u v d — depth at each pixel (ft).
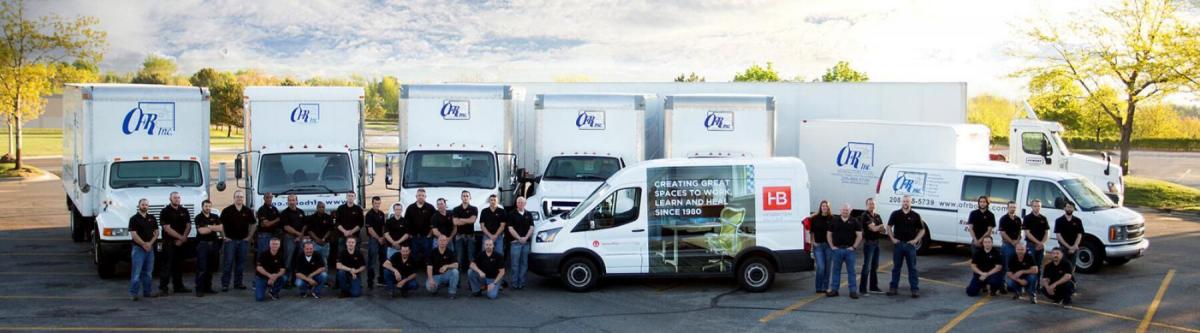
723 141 65.77
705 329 40.14
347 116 61.82
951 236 60.75
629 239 48.98
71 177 64.80
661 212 48.98
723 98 65.67
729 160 49.52
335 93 61.67
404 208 57.82
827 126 73.97
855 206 71.82
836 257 47.44
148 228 47.44
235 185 120.37
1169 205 99.30
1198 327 40.73
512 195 63.52
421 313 43.65
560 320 42.04
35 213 89.56
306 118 61.31
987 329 40.16
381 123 364.79
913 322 41.52
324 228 51.01
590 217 49.24
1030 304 45.70
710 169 49.11
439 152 61.41
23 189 117.60
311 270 47.60
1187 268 56.65
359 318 42.55
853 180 71.87
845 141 72.49
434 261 47.65
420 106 61.98
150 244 47.44
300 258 47.67
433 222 50.44
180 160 59.57
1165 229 78.59
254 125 60.80
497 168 61.05
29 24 144.46
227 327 40.55
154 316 42.86
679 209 48.93
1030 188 57.47
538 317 42.70
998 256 47.37
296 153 60.23
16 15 143.23
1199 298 47.14
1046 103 130.31
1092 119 204.13
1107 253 54.29
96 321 41.55
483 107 62.23
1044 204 56.90
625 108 64.39
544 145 64.90
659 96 75.56
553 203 59.88
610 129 64.59
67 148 68.49
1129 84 119.34
